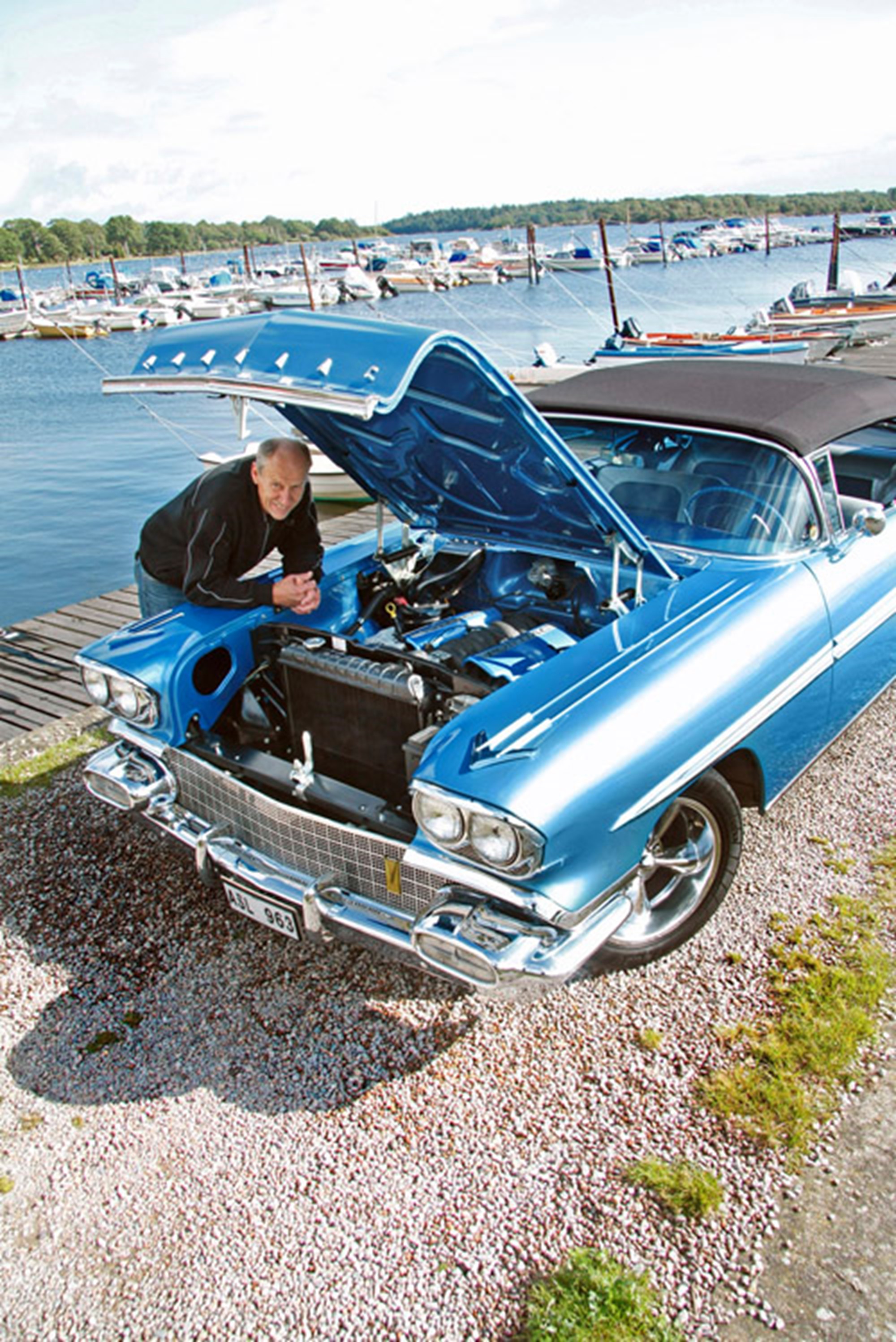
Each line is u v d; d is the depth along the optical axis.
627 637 2.67
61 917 3.20
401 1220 2.11
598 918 2.27
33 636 6.23
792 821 3.44
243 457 3.20
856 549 3.44
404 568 3.63
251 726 3.07
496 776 2.13
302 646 2.92
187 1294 1.98
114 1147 2.34
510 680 2.70
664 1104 2.35
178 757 2.90
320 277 51.44
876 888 3.07
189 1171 2.26
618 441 3.63
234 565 3.25
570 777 2.16
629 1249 2.00
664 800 2.38
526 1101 2.39
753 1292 1.91
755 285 41.47
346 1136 2.33
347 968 2.90
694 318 30.78
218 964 2.96
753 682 2.71
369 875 2.44
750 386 3.63
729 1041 2.51
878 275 45.44
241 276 57.31
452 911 2.21
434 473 3.28
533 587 3.58
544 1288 1.93
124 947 3.05
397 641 3.04
